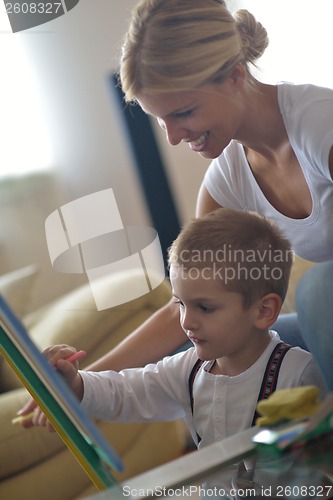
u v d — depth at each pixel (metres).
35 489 1.63
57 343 1.56
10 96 2.19
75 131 2.21
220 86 1.08
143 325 1.27
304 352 1.03
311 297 0.93
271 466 0.83
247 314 1.03
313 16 1.62
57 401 0.86
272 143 1.18
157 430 1.61
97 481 0.88
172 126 1.10
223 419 1.04
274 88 1.16
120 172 2.18
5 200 2.50
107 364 1.23
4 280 1.87
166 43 1.03
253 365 1.03
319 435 0.81
